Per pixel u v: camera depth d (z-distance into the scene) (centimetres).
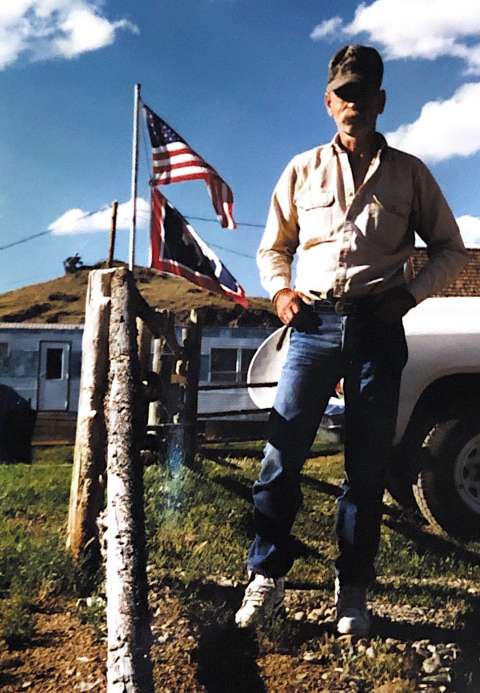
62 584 380
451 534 538
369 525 344
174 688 295
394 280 342
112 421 334
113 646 260
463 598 407
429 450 539
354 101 330
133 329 374
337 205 339
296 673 309
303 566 447
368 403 338
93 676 300
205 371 1819
